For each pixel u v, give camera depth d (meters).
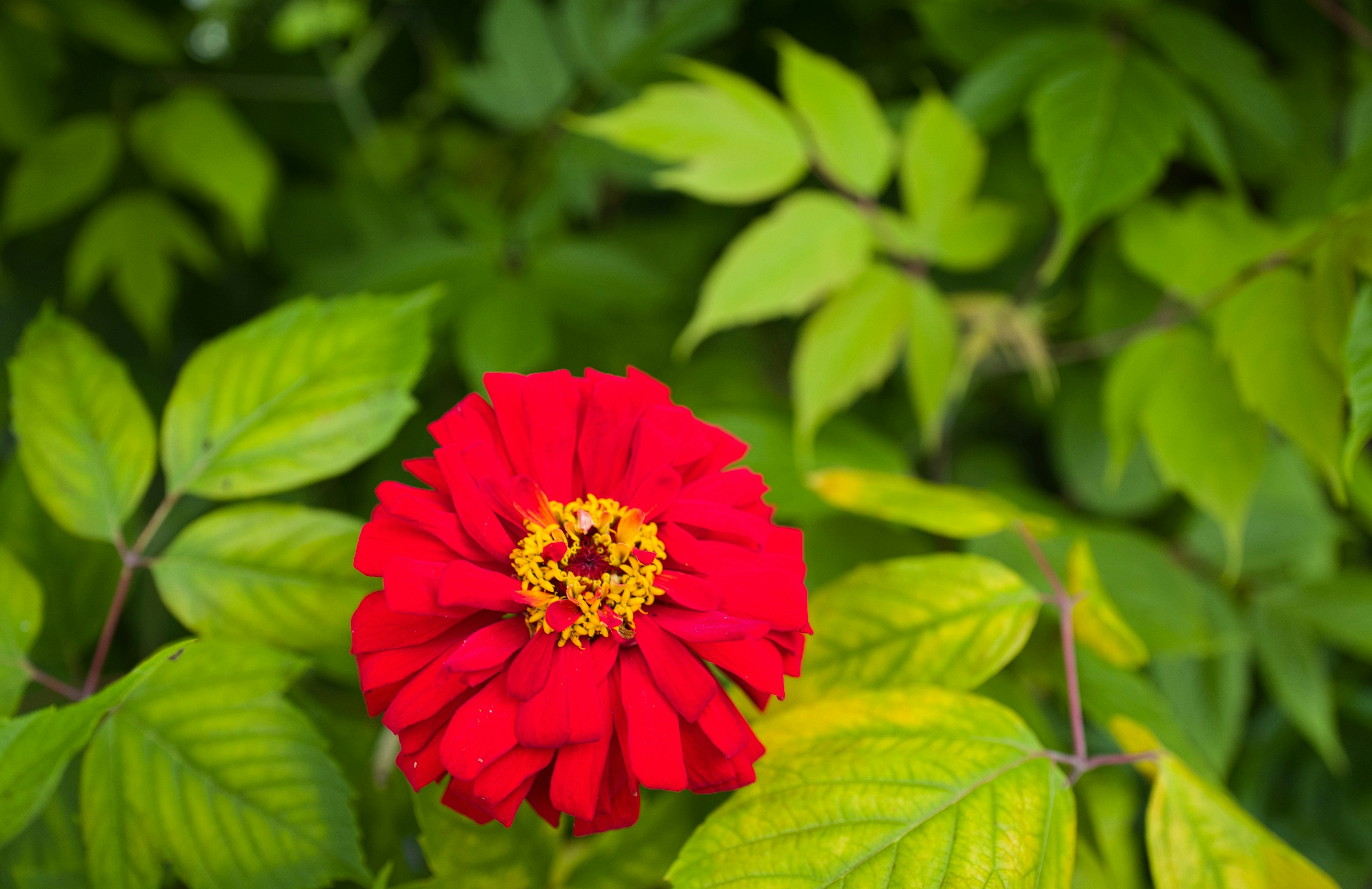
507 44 0.48
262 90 0.60
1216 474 0.39
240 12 0.66
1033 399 0.49
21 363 0.33
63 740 0.28
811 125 0.41
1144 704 0.37
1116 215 0.43
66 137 0.51
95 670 0.33
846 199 0.46
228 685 0.32
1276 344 0.37
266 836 0.31
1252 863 0.31
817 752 0.31
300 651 0.33
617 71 0.48
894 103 0.49
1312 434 0.37
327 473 0.34
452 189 0.47
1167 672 0.42
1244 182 0.46
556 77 0.48
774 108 0.41
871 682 0.33
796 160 0.41
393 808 0.34
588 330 0.47
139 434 0.34
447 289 0.44
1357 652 0.43
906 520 0.36
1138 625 0.40
